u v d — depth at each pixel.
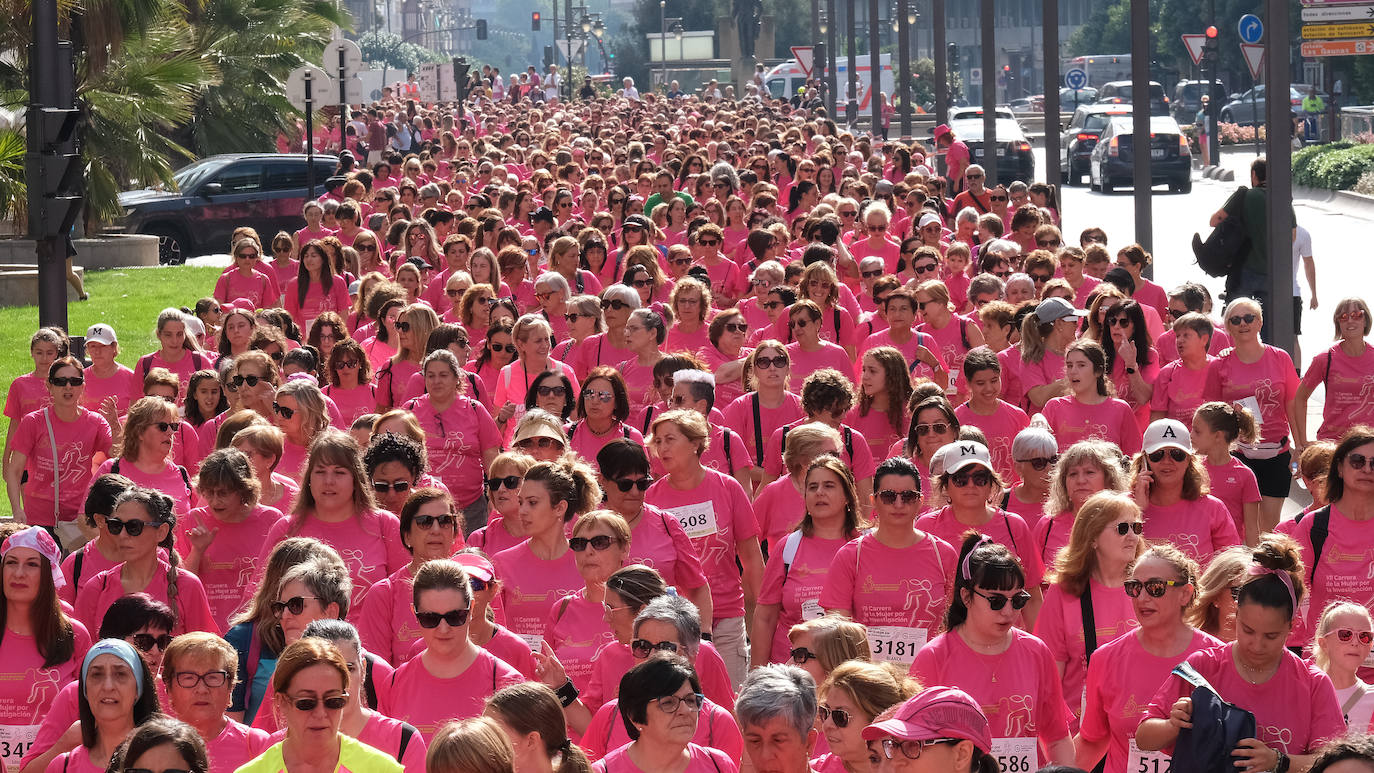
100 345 34.91
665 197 64.25
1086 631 20.16
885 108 169.62
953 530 23.17
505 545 23.44
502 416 31.70
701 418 24.55
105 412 35.06
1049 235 46.97
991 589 17.89
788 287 37.09
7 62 83.50
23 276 74.06
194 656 17.00
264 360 30.59
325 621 16.95
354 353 32.91
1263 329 47.09
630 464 22.98
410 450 24.08
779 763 15.67
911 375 32.19
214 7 113.31
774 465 28.05
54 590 19.91
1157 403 32.56
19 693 19.75
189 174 98.38
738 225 54.38
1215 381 32.00
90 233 92.88
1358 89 149.25
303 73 85.81
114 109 83.81
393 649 20.97
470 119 142.12
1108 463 22.95
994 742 18.17
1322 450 24.12
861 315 40.72
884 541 21.69
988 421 29.05
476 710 18.25
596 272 45.75
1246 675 17.34
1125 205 117.56
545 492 21.45
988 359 28.83
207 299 41.16
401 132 129.75
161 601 20.42
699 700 15.84
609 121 138.25
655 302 39.22
